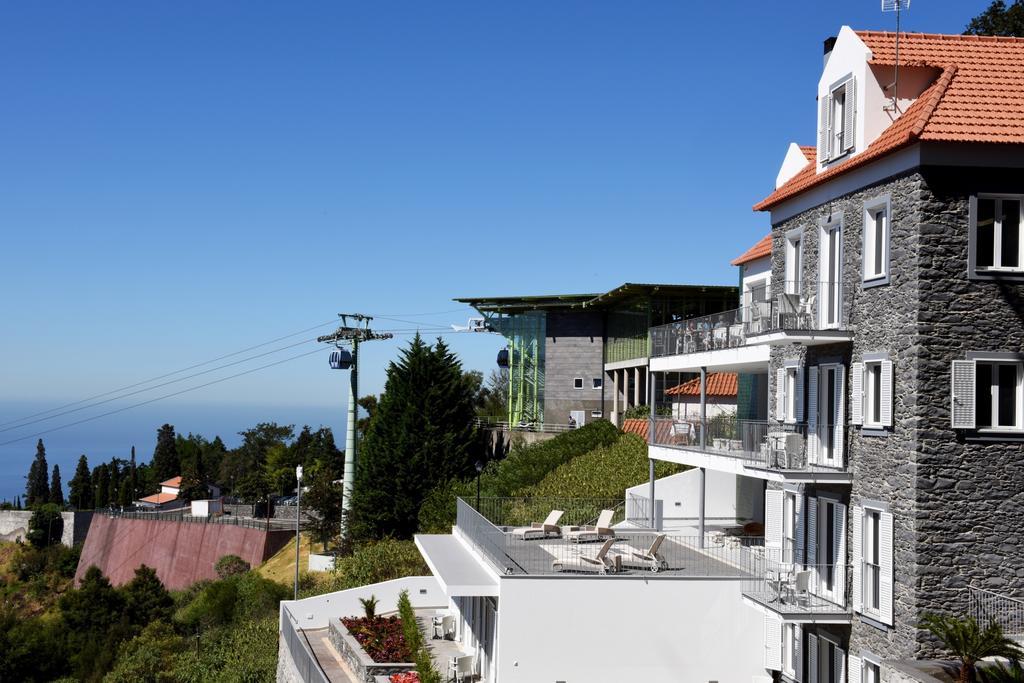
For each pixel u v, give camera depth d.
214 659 42.50
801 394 25.84
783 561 25.70
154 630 55.97
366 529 55.72
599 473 45.16
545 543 30.00
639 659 24.27
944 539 20.48
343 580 47.88
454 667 28.31
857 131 23.36
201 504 94.00
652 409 36.06
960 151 20.61
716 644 24.45
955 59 23.05
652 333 36.78
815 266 25.22
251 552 76.31
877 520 22.25
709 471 36.72
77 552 103.75
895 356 21.41
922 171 20.64
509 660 24.02
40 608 92.19
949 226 20.62
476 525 30.17
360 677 29.89
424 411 56.09
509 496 45.84
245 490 112.81
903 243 21.14
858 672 22.28
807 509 25.02
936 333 20.61
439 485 53.41
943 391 20.58
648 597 24.42
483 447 58.53
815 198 25.25
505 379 86.62
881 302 21.97
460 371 57.81
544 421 69.19
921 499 20.48
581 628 24.20
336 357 62.38
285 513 89.62
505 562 26.03
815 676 24.27
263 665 38.09
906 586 20.73
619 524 36.88
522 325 71.50
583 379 68.56
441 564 28.52
